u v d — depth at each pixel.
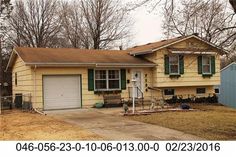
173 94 27.11
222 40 13.62
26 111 21.42
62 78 22.81
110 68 24.61
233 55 15.14
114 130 14.43
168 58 26.30
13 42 42.91
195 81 27.44
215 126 15.30
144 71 26.09
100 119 17.69
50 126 15.41
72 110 21.91
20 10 44.31
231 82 32.75
